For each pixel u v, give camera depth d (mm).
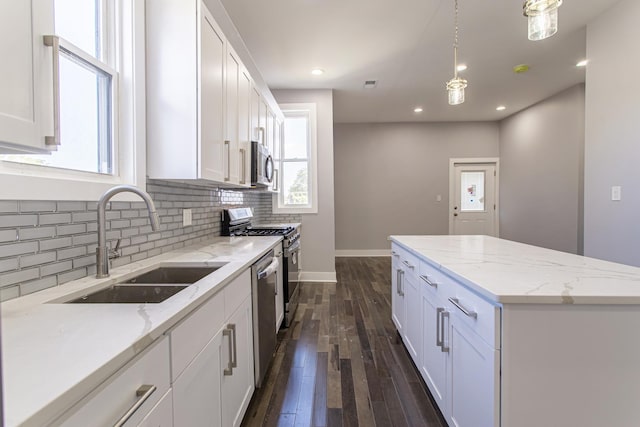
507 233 6016
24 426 436
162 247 1868
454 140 6367
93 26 1420
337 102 4992
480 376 1140
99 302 1185
